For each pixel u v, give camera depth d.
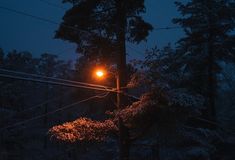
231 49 43.97
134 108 22.97
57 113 75.38
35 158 54.00
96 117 57.56
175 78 23.72
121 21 26.31
